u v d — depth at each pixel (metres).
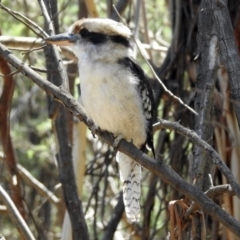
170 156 11.44
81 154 11.58
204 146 6.72
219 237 11.27
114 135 8.58
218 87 10.79
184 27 11.62
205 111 8.38
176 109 11.68
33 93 18.84
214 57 8.65
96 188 11.82
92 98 8.26
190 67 11.48
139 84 8.45
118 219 11.23
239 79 7.03
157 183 12.69
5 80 11.66
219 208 6.38
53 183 18.91
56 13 10.05
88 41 8.38
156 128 7.49
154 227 11.57
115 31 8.36
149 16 16.47
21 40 12.05
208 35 8.77
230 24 7.23
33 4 15.77
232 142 10.27
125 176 9.34
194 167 8.06
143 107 8.61
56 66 9.22
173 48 11.60
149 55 13.30
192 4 11.35
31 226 14.62
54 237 15.62
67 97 8.10
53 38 8.52
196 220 7.64
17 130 18.69
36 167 18.88
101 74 8.18
